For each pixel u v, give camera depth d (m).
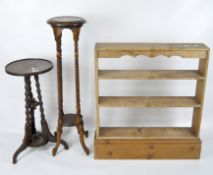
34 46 3.07
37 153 3.00
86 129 3.36
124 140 2.86
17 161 2.88
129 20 2.97
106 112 3.30
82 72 3.16
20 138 3.23
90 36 3.03
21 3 2.92
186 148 2.87
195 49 2.58
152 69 3.10
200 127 3.12
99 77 2.67
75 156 2.96
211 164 2.84
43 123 2.99
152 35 3.02
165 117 3.31
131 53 2.61
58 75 2.78
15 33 3.02
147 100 2.84
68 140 3.21
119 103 2.78
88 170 2.77
